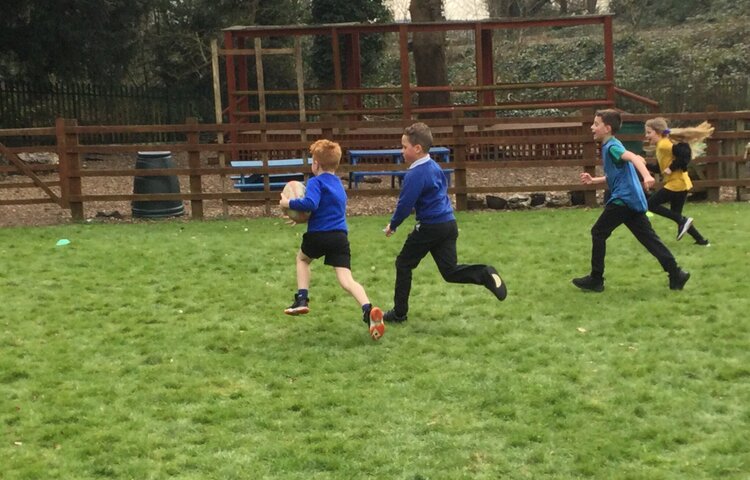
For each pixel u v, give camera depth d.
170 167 13.84
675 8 37.00
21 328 7.07
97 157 24.52
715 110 13.75
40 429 4.92
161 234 11.70
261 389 5.58
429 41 22.84
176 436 4.83
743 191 14.39
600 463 4.38
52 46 23.39
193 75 30.19
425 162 6.71
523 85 18.67
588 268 8.93
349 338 6.64
